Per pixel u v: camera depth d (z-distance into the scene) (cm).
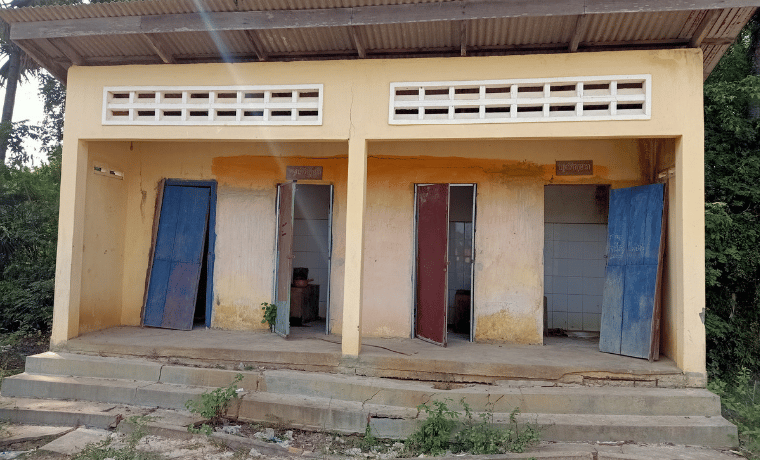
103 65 631
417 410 493
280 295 672
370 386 516
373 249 690
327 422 496
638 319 572
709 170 732
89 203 642
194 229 722
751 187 708
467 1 496
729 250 668
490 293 668
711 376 663
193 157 730
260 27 530
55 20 566
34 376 571
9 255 939
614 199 638
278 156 714
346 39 575
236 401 514
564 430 467
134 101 590
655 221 574
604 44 554
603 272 791
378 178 694
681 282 514
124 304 727
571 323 798
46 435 482
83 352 601
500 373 530
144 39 583
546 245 809
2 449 458
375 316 684
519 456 436
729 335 687
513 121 531
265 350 573
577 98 523
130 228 734
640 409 486
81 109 596
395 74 553
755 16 787
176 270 718
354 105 557
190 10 540
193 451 452
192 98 604
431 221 659
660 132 509
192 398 529
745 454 439
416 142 689
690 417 479
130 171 738
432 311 647
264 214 713
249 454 450
